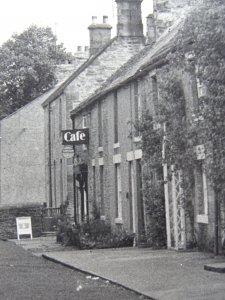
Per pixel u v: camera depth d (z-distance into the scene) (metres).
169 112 18.84
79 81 36.06
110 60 36.16
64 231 27.58
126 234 24.14
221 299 10.64
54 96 39.53
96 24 39.12
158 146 20.80
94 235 25.23
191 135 16.16
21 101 54.59
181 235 19.52
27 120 50.31
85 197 32.38
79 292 12.35
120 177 26.44
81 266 16.73
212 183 14.25
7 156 49.94
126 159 25.06
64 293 12.23
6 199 49.72
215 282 12.48
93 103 30.53
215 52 13.34
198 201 18.88
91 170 31.17
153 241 21.12
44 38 56.06
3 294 12.27
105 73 36.19
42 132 50.41
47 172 43.25
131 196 24.72
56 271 16.45
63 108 37.16
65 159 36.69
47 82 54.12
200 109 14.65
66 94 36.03
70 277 15.02
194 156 17.78
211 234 17.88
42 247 25.67
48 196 42.88
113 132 27.02
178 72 19.11
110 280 13.75
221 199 16.38
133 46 36.22
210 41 13.34
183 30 14.29
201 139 15.62
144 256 18.28
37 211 36.06
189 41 14.14
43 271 16.53
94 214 28.38
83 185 32.44
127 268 15.60
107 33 39.25
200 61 13.66
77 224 26.98
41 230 35.66
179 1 27.78
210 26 13.32
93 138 30.75
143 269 15.16
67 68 53.75
